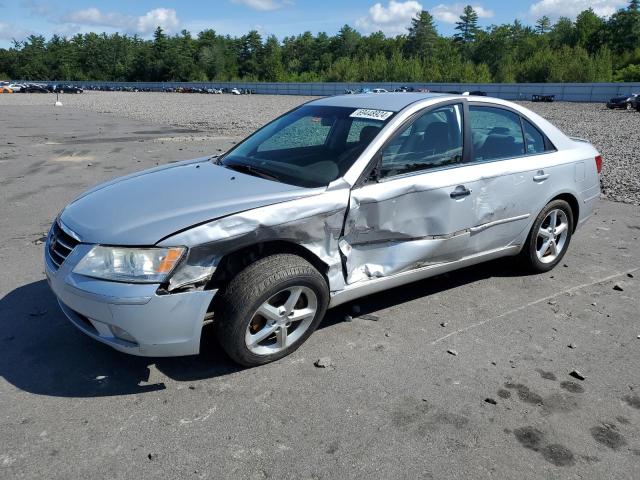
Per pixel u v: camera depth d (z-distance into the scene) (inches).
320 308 139.5
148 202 132.6
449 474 102.3
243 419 116.0
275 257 129.6
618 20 4421.8
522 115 187.5
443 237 160.1
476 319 164.9
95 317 118.6
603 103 2160.4
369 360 140.3
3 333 149.1
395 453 107.3
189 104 1755.7
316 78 4781.0
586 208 208.1
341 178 140.1
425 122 158.4
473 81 3764.8
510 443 111.3
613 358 145.0
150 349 120.1
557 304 177.0
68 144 552.7
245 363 132.2
